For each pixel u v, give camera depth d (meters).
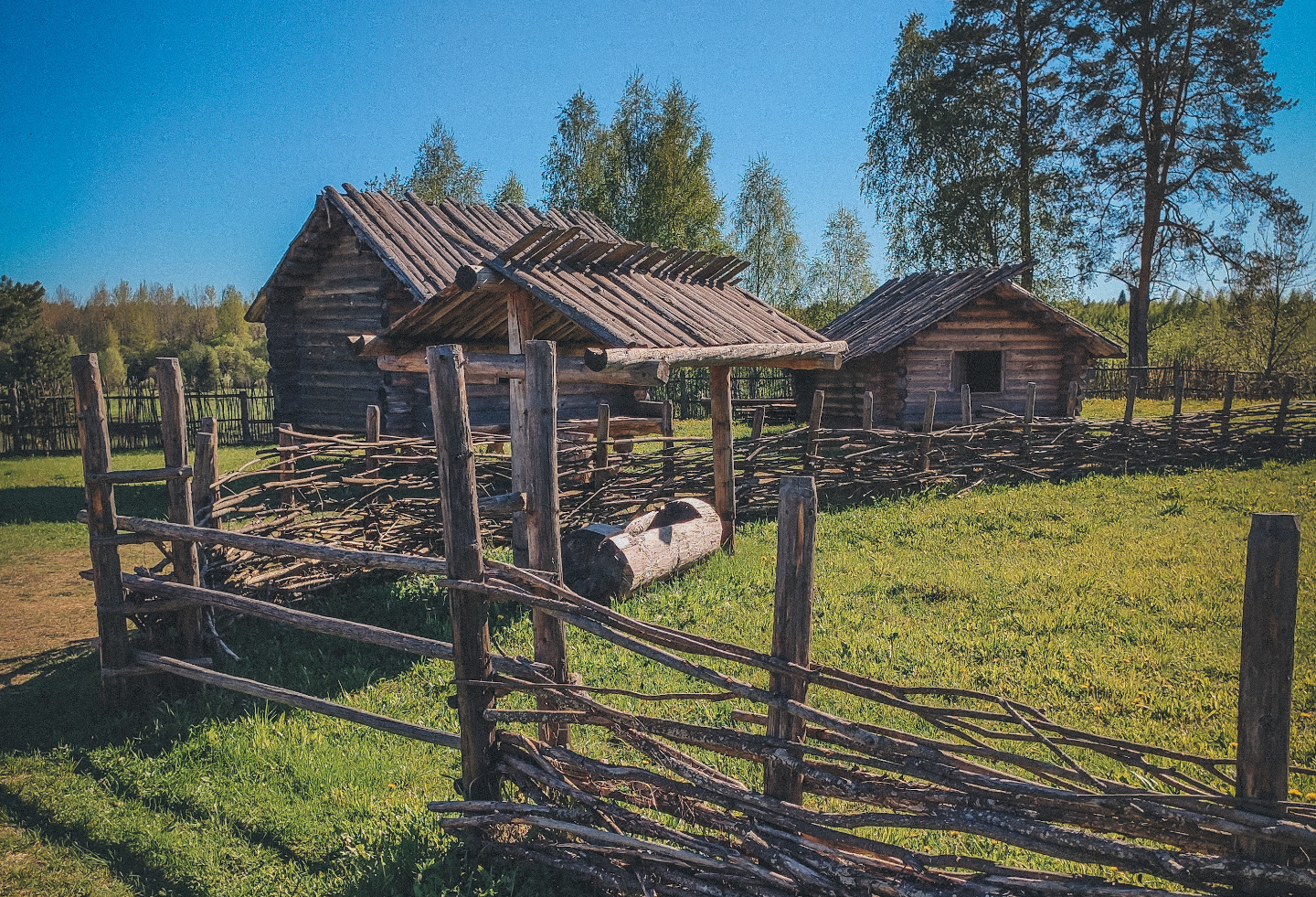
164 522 5.30
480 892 3.43
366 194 16.88
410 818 3.97
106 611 5.33
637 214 41.25
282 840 3.96
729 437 9.05
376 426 9.83
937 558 8.73
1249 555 2.33
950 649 6.10
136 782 4.50
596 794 3.65
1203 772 4.25
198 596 5.17
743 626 6.61
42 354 34.78
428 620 6.94
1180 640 6.07
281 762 4.66
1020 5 34.00
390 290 16.30
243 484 13.52
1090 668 5.66
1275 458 15.11
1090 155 32.44
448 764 4.55
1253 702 2.35
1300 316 32.12
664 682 5.56
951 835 3.79
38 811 4.26
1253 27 30.14
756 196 52.22
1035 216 35.72
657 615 6.97
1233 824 2.38
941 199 35.44
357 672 5.82
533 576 3.74
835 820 2.99
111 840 4.00
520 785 3.79
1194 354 37.97
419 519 8.70
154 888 3.66
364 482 8.37
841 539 9.70
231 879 3.69
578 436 10.50
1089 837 2.60
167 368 5.59
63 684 5.93
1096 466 14.20
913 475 12.41
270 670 5.89
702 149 41.50
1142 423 14.52
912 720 4.98
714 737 3.27
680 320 7.62
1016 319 20.19
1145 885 3.29
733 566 8.42
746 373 29.30
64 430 21.45
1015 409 20.25
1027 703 5.18
